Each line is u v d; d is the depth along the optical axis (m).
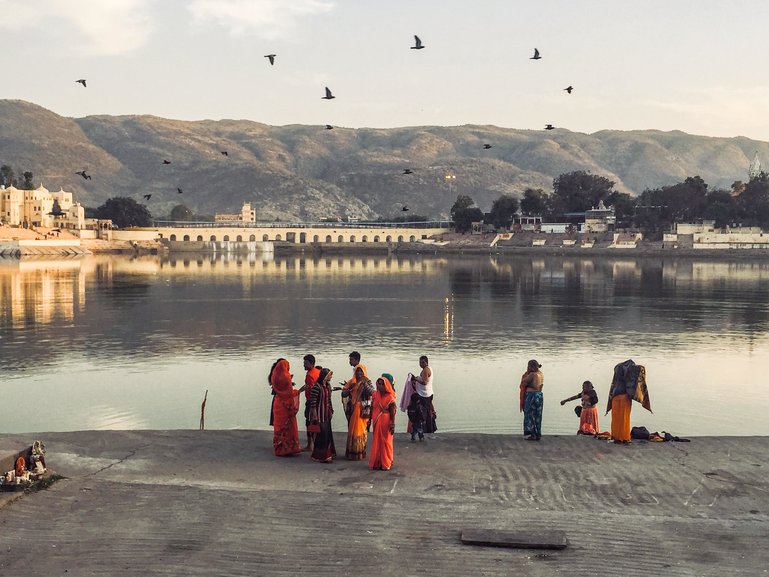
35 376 46.00
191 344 60.22
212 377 45.97
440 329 71.00
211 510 15.16
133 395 40.50
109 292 107.50
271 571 12.41
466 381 45.12
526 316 82.50
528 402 22.02
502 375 47.31
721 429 33.75
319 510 15.27
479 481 17.58
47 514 14.80
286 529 14.21
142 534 13.88
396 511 15.29
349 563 12.74
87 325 71.31
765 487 17.20
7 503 15.20
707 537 14.02
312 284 128.50
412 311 86.81
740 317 82.06
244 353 55.94
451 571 12.48
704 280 142.75
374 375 47.56
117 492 16.19
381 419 18.52
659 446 21.09
